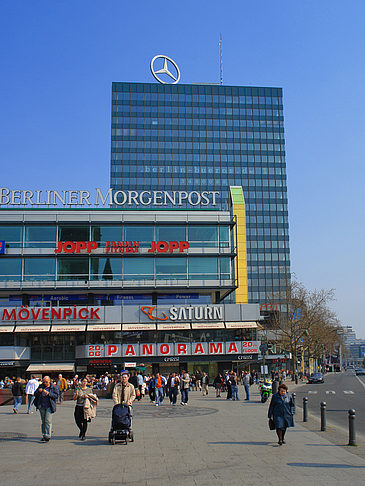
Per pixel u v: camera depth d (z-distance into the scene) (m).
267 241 139.38
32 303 60.03
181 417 25.44
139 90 140.25
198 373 55.09
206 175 138.38
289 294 83.25
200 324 58.50
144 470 12.03
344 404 34.81
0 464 12.95
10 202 60.94
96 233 59.91
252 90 145.00
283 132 144.25
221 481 10.77
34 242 58.94
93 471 11.98
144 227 60.69
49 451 14.98
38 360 57.34
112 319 57.56
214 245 60.97
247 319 59.12
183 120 140.25
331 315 109.44
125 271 59.28
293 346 77.69
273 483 10.53
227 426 21.28
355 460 13.16
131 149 136.75
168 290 60.56
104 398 41.28
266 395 35.31
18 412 29.33
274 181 141.62
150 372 59.38
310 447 15.35
